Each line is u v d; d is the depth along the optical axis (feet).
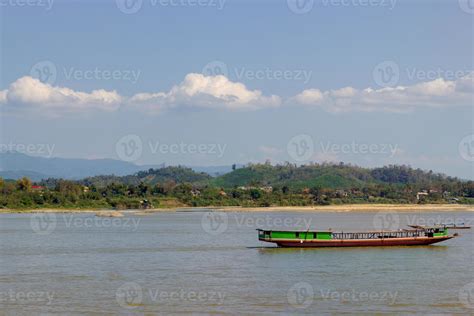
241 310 200.23
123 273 272.72
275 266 290.97
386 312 197.57
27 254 343.05
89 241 423.23
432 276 263.08
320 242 356.79
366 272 273.13
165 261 310.86
